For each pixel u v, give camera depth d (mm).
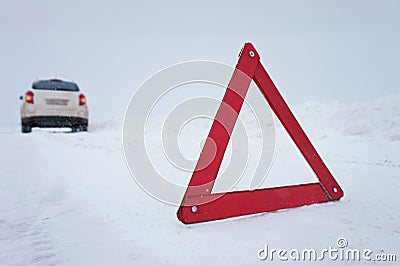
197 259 1592
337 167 4613
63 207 2551
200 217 2080
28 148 6383
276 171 4324
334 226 2025
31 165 4441
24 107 9898
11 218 2283
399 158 5305
